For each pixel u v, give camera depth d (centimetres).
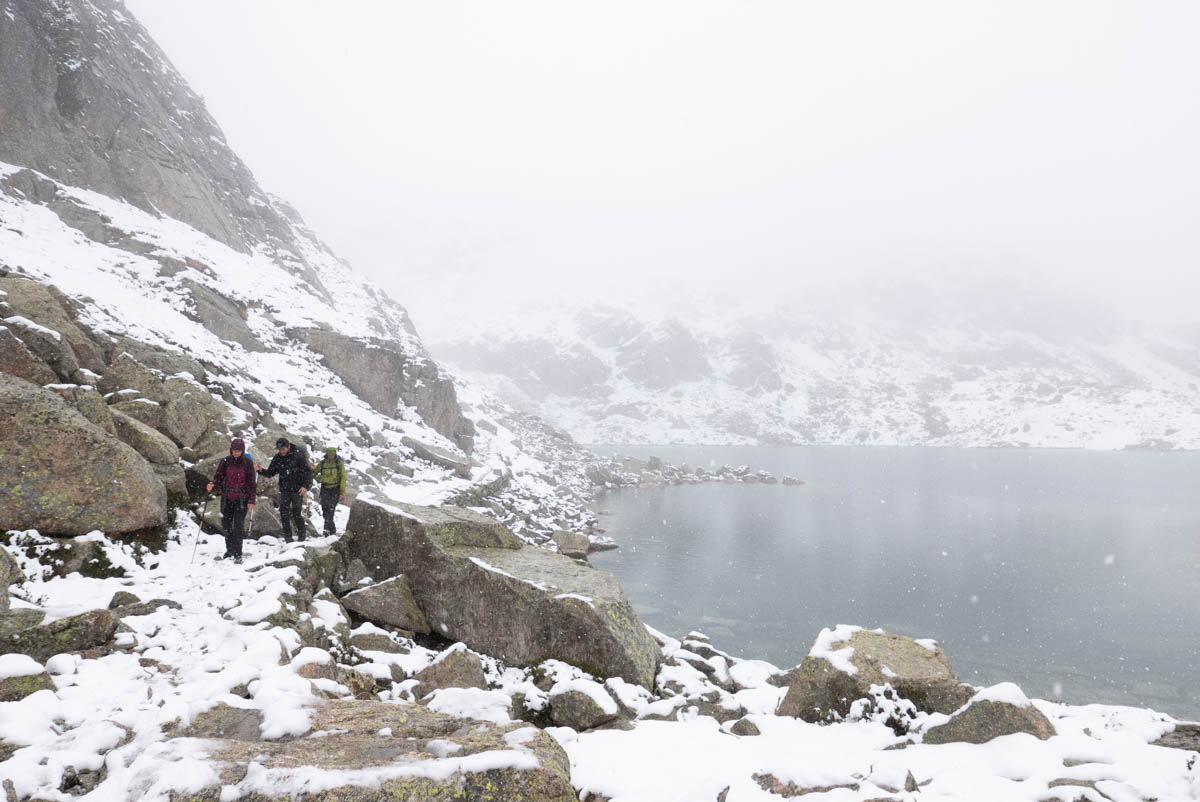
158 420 1260
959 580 2272
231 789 322
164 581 847
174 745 372
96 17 3891
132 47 4422
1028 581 2272
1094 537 3175
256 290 2989
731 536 3042
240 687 524
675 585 2111
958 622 1811
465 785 347
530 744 404
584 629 866
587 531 2936
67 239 2380
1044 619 1848
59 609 595
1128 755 475
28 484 843
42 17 3253
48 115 2973
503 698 495
